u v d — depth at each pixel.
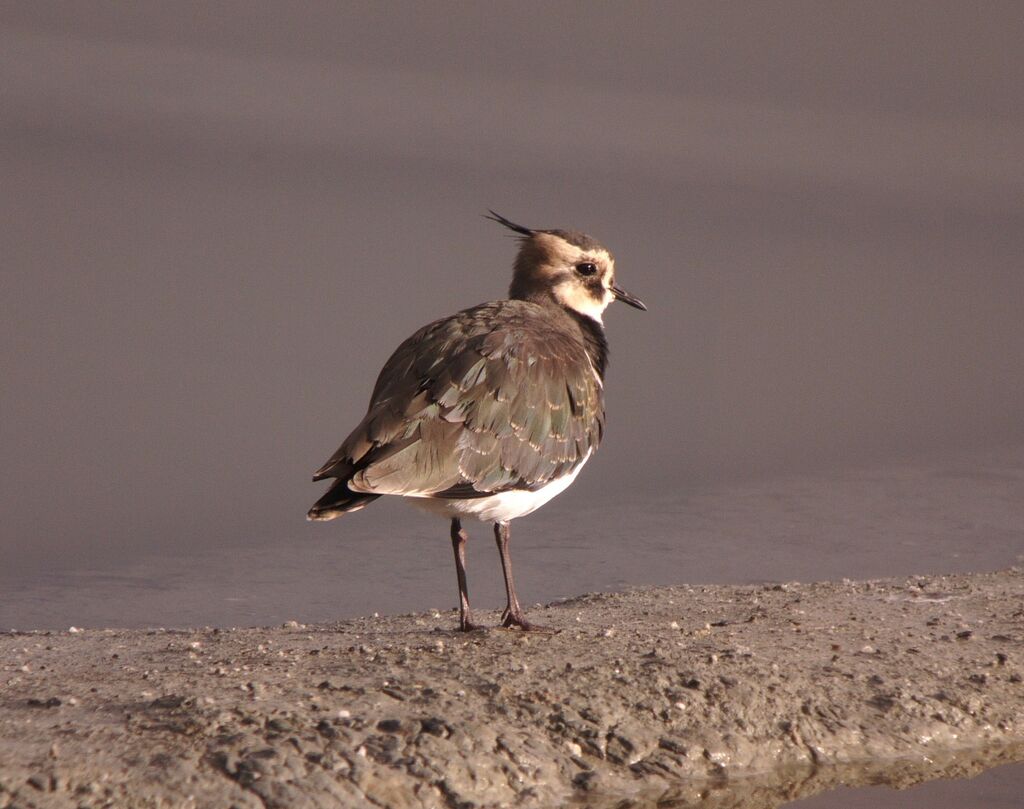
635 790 9.84
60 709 10.17
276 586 16.19
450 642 11.98
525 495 12.30
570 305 13.94
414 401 11.84
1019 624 12.72
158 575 16.64
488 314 12.93
